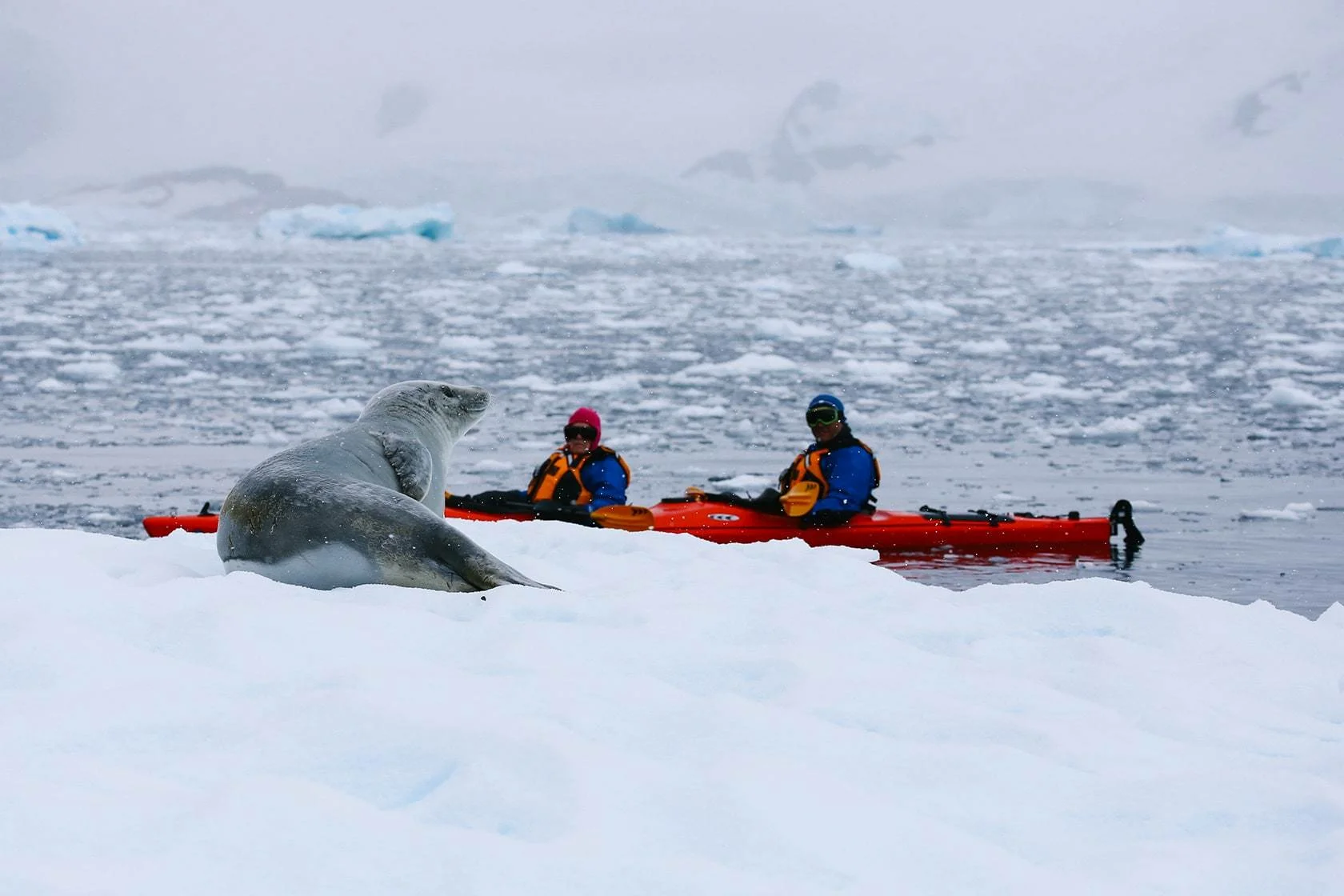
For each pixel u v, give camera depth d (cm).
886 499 2861
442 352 6044
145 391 4584
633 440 3669
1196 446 3622
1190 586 2084
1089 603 1109
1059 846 614
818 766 690
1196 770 712
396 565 1119
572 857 545
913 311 8669
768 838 580
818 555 1384
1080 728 780
